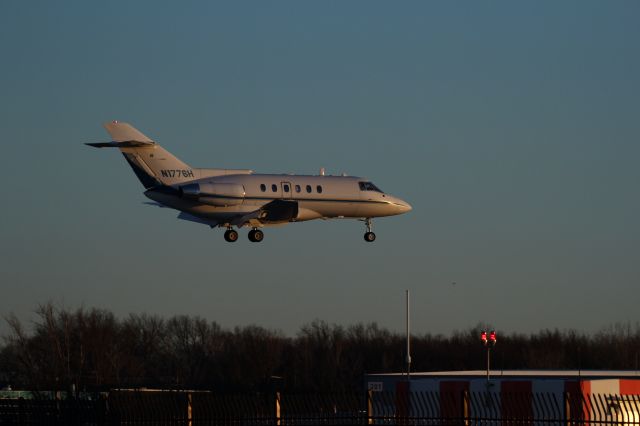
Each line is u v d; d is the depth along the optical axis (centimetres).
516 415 10331
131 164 16600
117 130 16450
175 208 16612
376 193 17938
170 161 16700
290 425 10006
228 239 17500
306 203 17338
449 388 14450
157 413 10212
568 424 10112
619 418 11200
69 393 12062
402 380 15550
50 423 10369
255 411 10038
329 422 10012
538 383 13988
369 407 9906
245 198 16775
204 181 16662
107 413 10181
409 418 9819
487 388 13150
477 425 10631
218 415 10119
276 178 17200
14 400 10688
